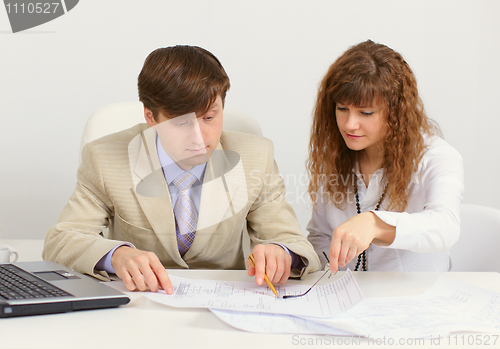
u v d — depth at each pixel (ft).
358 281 2.81
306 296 2.48
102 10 6.42
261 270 2.64
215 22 6.57
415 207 4.06
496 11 6.61
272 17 6.60
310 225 4.73
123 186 3.37
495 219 4.28
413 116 3.85
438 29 6.66
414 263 4.24
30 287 2.29
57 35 6.40
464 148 6.85
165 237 3.34
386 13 6.63
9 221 6.57
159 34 6.53
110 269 2.79
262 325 2.05
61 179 6.59
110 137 3.59
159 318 2.15
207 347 1.83
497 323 2.10
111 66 6.51
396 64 3.77
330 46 6.66
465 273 3.04
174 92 2.86
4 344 1.81
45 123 6.50
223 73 3.07
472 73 6.72
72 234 3.12
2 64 6.38
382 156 4.09
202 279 2.83
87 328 2.00
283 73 6.68
